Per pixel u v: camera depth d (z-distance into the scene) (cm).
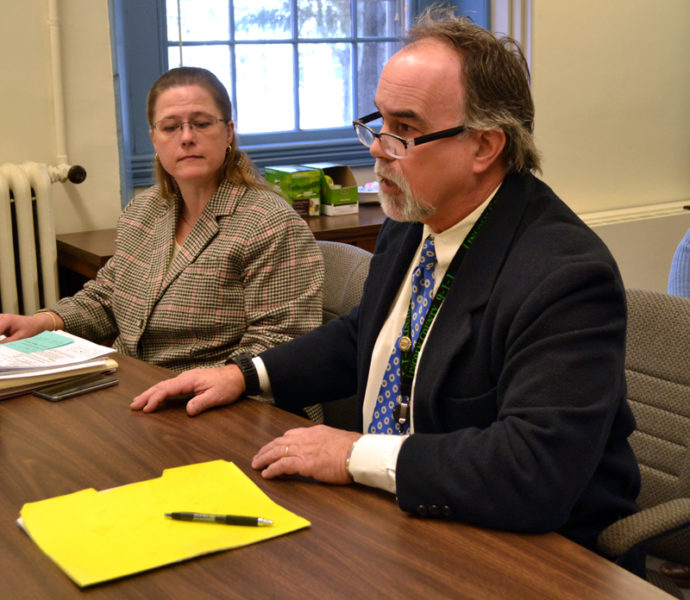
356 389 159
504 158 130
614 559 121
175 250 207
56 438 138
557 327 113
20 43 285
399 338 139
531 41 375
